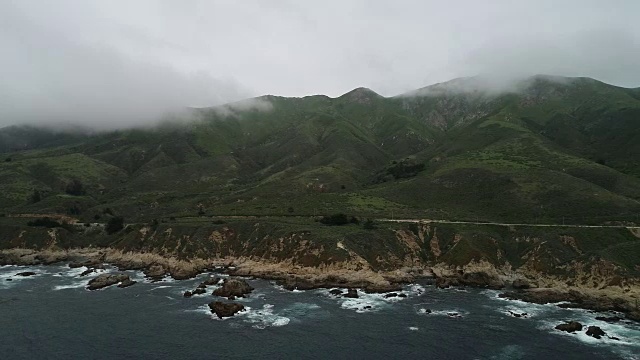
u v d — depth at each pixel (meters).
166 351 72.81
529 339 75.81
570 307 92.69
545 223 134.00
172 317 89.75
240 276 124.25
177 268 128.50
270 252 129.25
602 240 116.56
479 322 84.75
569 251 114.62
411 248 129.25
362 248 122.69
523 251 120.75
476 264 116.81
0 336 80.00
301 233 129.38
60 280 123.25
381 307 95.00
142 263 138.00
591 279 98.12
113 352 72.62
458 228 134.12
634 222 124.38
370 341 76.31
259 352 72.25
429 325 83.62
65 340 77.94
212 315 90.75
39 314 92.31
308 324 84.94
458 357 69.50
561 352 70.31
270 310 93.62
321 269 116.62
